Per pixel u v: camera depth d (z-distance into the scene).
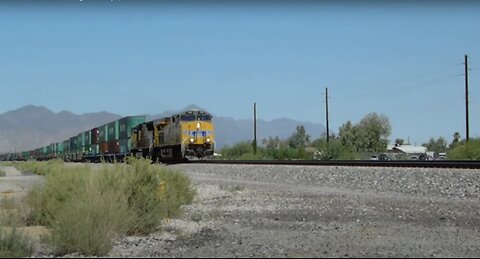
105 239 10.41
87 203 11.55
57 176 17.17
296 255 9.46
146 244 11.14
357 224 13.68
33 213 14.92
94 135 79.69
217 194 22.75
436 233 12.24
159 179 16.33
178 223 14.29
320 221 14.32
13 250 9.94
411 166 28.92
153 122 54.94
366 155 86.44
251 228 13.20
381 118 130.75
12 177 41.59
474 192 20.14
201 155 47.41
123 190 13.93
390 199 19.50
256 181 30.42
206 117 48.19
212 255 9.59
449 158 48.75
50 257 9.76
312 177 28.94
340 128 131.25
